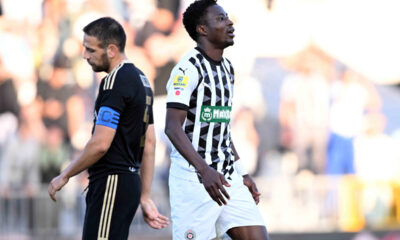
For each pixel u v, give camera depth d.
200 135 13.73
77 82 34.56
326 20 39.25
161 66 36.12
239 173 14.91
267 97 37.03
